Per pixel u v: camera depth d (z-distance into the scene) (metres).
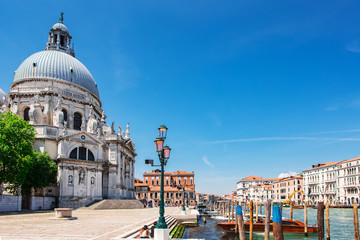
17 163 46.53
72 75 75.44
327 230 31.41
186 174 143.50
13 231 21.59
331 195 131.50
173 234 30.12
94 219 32.97
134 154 85.69
